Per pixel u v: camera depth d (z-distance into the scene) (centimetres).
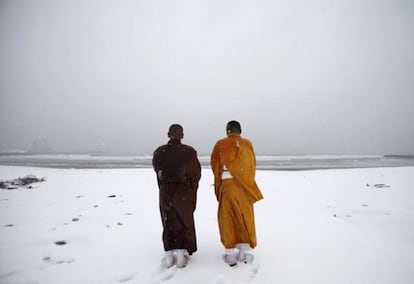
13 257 316
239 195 290
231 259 283
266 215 515
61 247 347
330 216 504
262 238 370
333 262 290
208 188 878
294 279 254
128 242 364
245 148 299
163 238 288
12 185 1021
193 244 288
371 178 1188
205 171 1496
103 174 1422
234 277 259
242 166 292
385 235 393
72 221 481
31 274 273
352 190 857
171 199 291
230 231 288
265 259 299
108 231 412
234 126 314
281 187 928
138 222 468
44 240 371
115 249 339
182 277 260
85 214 535
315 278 255
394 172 1449
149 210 571
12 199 726
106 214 534
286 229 412
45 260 308
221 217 294
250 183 295
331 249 327
